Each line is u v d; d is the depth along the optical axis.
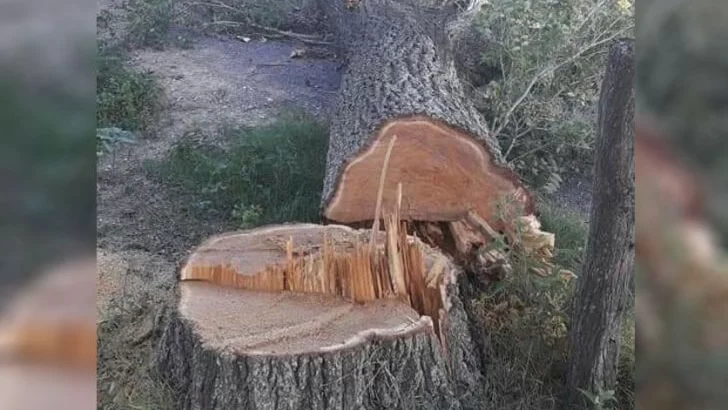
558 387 2.39
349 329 2.08
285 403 1.96
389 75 3.35
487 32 4.16
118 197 3.39
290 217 3.31
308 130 3.86
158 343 2.41
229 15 4.98
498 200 2.77
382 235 2.46
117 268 2.96
